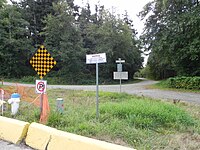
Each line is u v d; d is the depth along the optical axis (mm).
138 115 6098
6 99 9344
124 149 3586
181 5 21422
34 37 36500
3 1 32344
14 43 31594
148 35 26438
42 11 36719
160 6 22781
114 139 4699
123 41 37688
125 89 18906
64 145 4121
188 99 12500
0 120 5207
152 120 5945
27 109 7531
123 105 7004
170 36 21172
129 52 40375
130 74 45344
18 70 33688
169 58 23641
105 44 37031
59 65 36375
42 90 5992
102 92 13656
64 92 14719
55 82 32719
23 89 11477
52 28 32812
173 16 21672
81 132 4980
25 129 4773
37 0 36562
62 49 32844
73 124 5527
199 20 18297
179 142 4637
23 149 4367
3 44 31391
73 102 9820
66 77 34531
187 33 19953
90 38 38406
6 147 4441
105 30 36656
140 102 7734
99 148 3729
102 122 5805
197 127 5918
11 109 6961
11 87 14781
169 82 20984
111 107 7020
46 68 6051
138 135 4863
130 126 5426
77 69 36031
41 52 6078
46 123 5555
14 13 32469
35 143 4477
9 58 32094
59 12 33406
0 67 32750
